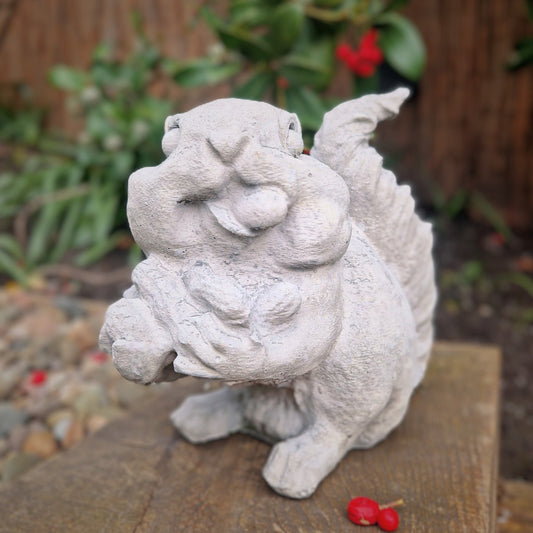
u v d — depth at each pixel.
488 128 1.00
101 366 0.64
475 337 0.82
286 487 0.32
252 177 0.26
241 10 0.71
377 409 0.32
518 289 0.90
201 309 0.27
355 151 0.33
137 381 0.28
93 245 1.01
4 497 0.33
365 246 0.32
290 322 0.27
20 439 0.54
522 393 0.73
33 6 1.14
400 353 0.32
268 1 0.69
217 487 0.34
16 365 0.66
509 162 1.00
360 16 0.69
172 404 0.43
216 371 0.26
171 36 1.06
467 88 0.99
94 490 0.34
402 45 0.69
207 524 0.31
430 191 1.05
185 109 1.07
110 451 0.37
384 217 0.33
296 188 0.26
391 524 0.30
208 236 0.27
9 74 1.20
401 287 0.34
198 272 0.27
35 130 1.15
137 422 0.41
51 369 0.67
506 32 0.95
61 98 1.19
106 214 0.92
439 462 0.36
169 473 0.35
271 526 0.31
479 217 1.05
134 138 0.90
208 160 0.26
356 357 0.31
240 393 0.37
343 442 0.33
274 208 0.25
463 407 0.42
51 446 0.54
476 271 0.92
